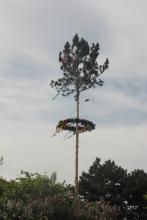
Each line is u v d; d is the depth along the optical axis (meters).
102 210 36.53
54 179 44.69
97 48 55.00
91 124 50.53
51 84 54.22
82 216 34.31
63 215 33.91
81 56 54.66
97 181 57.25
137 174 57.19
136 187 54.09
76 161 50.47
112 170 57.44
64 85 54.25
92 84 53.84
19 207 33.28
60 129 50.91
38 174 44.91
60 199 35.47
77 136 51.16
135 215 53.16
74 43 55.22
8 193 40.81
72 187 49.19
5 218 32.53
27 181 43.75
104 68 54.56
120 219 51.88
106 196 55.34
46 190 43.34
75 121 50.84
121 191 55.34
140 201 53.88
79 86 54.06
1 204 33.50
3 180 43.03
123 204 54.25
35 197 41.97
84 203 37.09
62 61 54.78
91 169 58.44
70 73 54.50
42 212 33.84
